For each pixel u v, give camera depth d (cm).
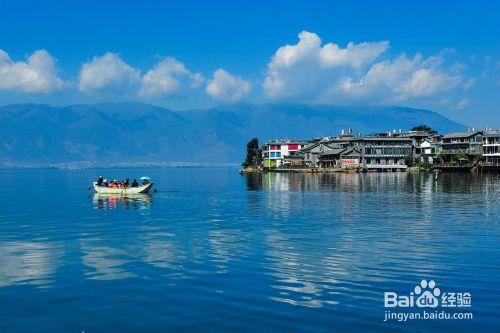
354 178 13425
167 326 1795
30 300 2095
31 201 7131
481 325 1781
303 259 2772
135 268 2612
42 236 3719
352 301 2033
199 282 2317
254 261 2736
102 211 5556
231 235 3659
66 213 5375
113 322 1842
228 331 1742
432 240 3359
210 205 6153
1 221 4691
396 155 18238
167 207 5944
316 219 4569
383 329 1750
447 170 17000
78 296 2139
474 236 3509
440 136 19200
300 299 2058
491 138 17275
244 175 19288
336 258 2791
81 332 1762
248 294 2130
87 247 3228
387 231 3781
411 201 6350
